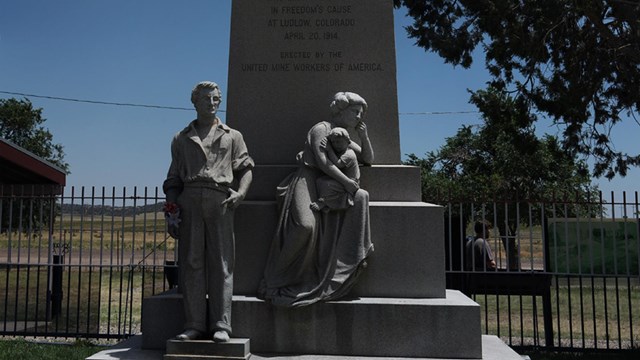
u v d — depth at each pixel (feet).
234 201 14.53
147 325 15.12
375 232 15.30
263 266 15.53
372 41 17.30
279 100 17.31
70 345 26.37
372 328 14.44
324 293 14.58
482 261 30.37
